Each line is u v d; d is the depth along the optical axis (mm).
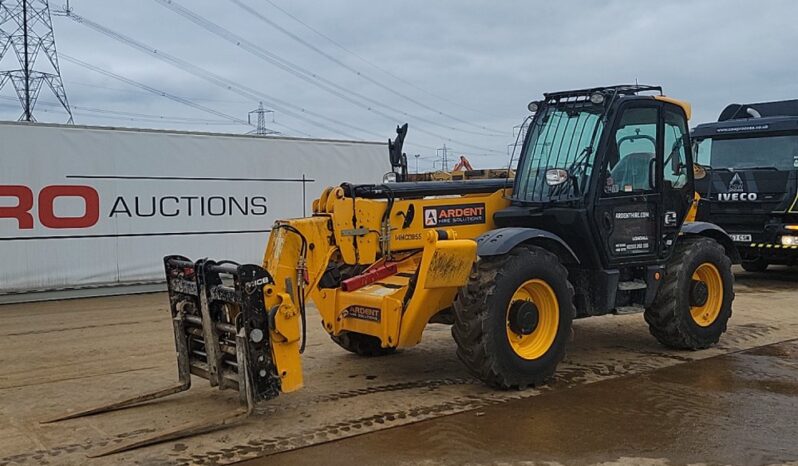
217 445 4504
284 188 12812
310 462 4230
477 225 6586
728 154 12617
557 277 5832
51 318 9195
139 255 11414
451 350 7160
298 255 5668
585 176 6258
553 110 6727
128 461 4254
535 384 5809
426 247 5434
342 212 5934
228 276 5289
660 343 7488
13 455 4371
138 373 6387
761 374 6266
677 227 6977
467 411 5191
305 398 5508
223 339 5188
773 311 9500
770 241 12102
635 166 6590
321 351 7145
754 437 4684
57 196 10680
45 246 10617
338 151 13367
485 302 5449
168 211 11648
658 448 4484
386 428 4820
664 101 6773
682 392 5699
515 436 4680
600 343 7531
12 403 5477
